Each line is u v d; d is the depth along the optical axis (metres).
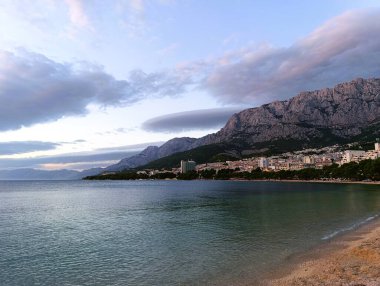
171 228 54.78
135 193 165.25
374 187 173.50
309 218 60.88
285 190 164.12
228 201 106.44
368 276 25.56
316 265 29.91
